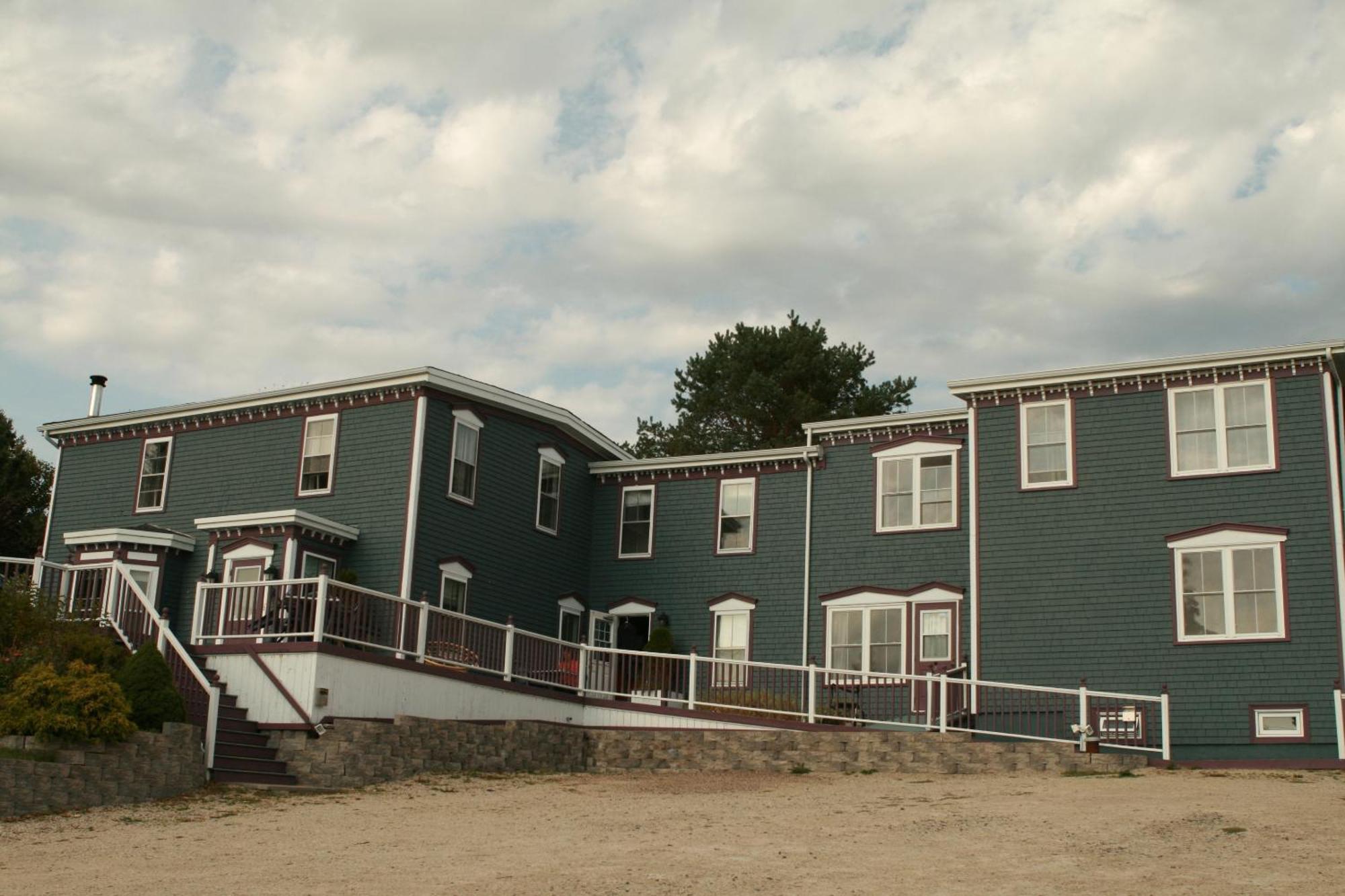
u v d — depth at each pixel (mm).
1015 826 16469
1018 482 29609
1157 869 13586
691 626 35281
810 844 15508
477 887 13195
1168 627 27516
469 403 33406
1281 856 14102
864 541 33219
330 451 32844
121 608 24766
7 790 17500
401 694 24500
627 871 13914
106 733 18984
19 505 50406
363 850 15453
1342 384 28938
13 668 20375
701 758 26484
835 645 32906
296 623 23859
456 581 32281
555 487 36188
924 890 12789
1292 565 26797
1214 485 27828
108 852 15336
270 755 22312
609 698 28844
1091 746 24781
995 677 28719
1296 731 26016
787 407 56500
